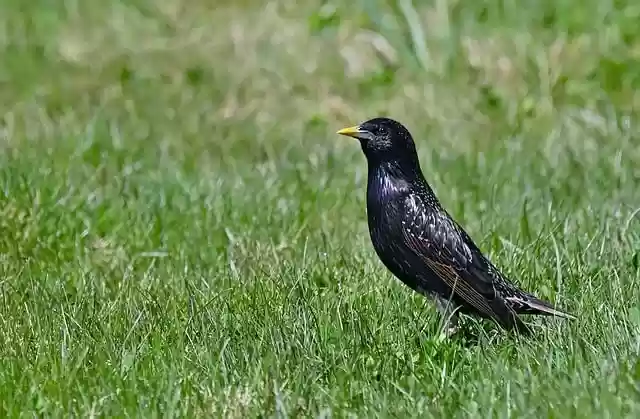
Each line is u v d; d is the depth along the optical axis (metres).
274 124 18.31
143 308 10.99
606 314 10.37
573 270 11.55
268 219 13.73
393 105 18.69
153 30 22.02
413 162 11.28
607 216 12.95
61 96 19.44
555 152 16.12
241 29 21.33
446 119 18.16
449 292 10.96
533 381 9.23
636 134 16.72
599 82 18.70
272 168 16.03
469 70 19.39
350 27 20.89
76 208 13.85
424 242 11.01
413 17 20.02
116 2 23.41
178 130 17.92
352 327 10.42
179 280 11.87
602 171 15.04
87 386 9.55
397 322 10.71
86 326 10.61
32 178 14.56
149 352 10.09
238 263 12.45
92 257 12.80
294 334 10.24
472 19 21.06
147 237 13.25
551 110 17.97
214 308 10.93
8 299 11.45
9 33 22.31
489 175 15.20
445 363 9.75
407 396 9.24
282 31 21.08
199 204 14.12
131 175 15.45
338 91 19.27
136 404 9.23
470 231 13.44
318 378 9.64
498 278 10.97
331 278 11.73
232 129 18.06
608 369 9.32
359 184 15.15
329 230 13.47
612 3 21.09
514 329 10.44
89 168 15.58
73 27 22.47
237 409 9.09
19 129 17.84
